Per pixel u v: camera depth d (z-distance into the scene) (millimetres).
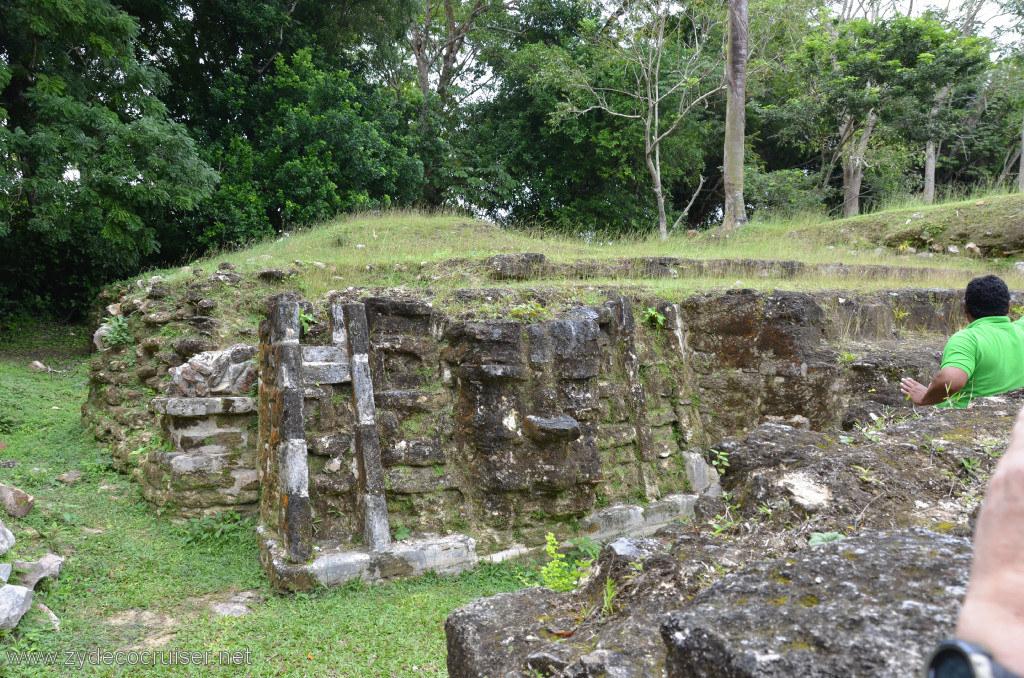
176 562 5832
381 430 5840
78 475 7715
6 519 6219
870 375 7328
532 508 6027
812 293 8062
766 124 24031
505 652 2320
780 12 19141
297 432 5543
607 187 24219
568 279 10148
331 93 18078
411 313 6191
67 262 16547
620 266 10555
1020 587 879
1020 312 8750
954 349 3969
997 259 13273
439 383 6195
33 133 12609
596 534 6293
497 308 6605
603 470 6652
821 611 1505
